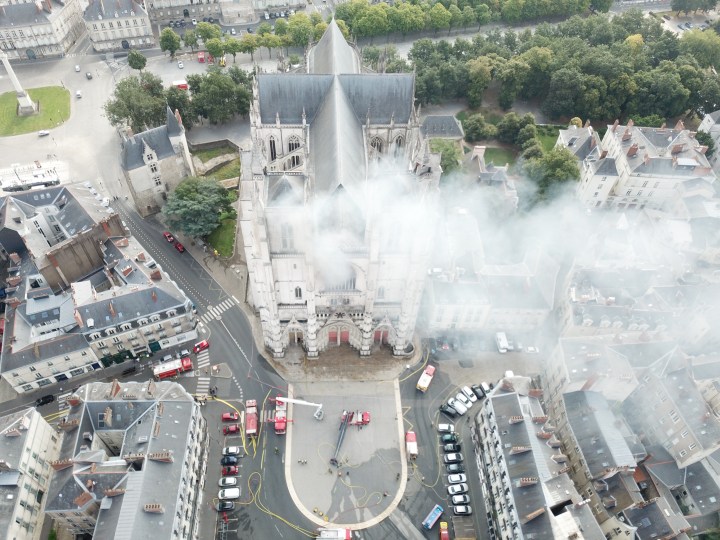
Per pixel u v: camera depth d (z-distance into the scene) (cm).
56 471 10962
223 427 13662
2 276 16588
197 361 14925
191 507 11519
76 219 16038
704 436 12269
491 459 12356
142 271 14850
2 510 10750
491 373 15125
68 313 14288
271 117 15175
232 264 17438
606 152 19175
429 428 13900
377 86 15000
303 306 13888
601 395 13225
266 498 12512
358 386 14625
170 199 17488
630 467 12062
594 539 10631
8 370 13338
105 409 11969
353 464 13125
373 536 12044
